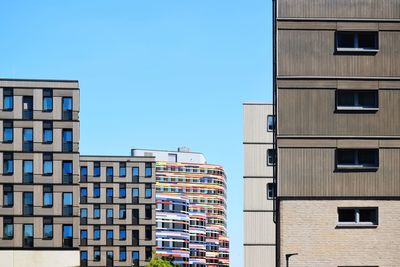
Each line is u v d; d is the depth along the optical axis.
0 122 117.19
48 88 118.19
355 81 53.53
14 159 116.88
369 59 53.72
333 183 52.59
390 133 53.16
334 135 53.03
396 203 52.44
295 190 52.53
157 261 165.62
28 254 116.00
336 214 52.34
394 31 53.94
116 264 183.12
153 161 186.25
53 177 117.38
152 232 184.50
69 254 116.31
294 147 52.91
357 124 53.22
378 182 52.62
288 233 52.12
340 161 53.12
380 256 52.00
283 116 53.22
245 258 90.81
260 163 92.56
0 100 117.44
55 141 117.69
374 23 53.94
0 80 117.50
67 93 118.38
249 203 91.94
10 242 115.88
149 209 185.50
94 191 185.12
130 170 185.88
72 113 118.25
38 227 116.50
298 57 53.69
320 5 54.06
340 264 51.94
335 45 53.81
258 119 93.31
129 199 185.38
